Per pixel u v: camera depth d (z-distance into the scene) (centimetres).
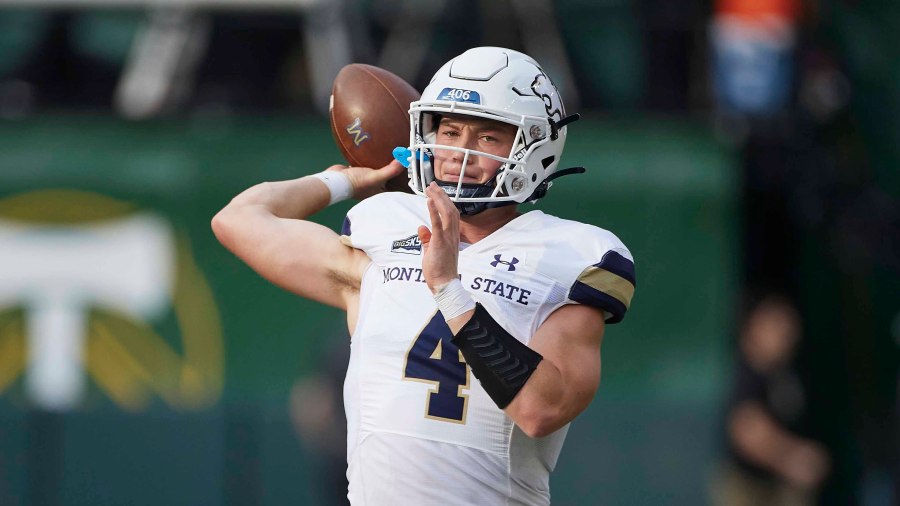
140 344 2470
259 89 2614
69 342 2475
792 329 2542
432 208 1056
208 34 2638
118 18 2662
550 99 1162
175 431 2453
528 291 1107
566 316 1103
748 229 2789
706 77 2628
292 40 2622
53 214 2480
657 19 2655
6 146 2491
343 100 1362
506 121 1126
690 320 2433
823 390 2817
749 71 2627
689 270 2438
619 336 2448
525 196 1144
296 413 2427
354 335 1167
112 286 2475
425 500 1095
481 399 1099
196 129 2488
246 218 1244
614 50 2645
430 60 2572
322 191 1315
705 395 2427
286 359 2447
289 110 2567
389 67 2567
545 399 1052
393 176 1348
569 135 2456
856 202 2761
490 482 1100
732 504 2477
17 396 2477
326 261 1203
